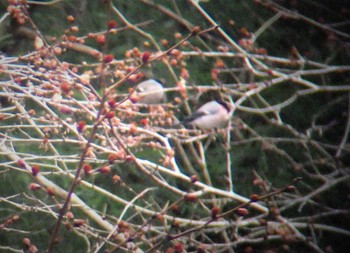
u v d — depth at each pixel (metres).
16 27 15.50
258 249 13.61
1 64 11.16
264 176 14.47
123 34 16.06
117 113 11.40
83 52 15.23
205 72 15.45
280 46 16.39
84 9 16.02
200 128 13.14
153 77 15.06
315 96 15.93
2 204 13.57
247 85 13.66
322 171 14.92
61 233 13.46
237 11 16.55
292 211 14.45
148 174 10.23
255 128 15.33
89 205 13.52
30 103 13.34
